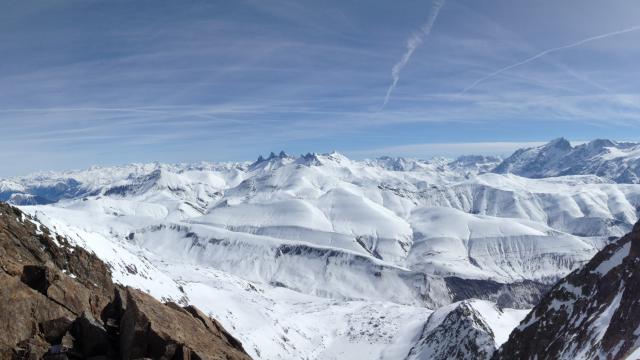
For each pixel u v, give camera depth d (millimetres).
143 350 32594
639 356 54656
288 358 155375
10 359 29891
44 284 37125
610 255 97750
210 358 33750
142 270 126938
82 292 38750
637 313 69562
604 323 81375
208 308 147375
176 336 34094
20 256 54688
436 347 167750
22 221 62875
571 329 92875
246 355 39312
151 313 35281
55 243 62969
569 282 103500
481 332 155875
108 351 33281
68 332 33438
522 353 103562
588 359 75188
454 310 180750
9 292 33750
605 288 91750
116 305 39969
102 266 69312
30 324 33031
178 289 140875
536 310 108938
